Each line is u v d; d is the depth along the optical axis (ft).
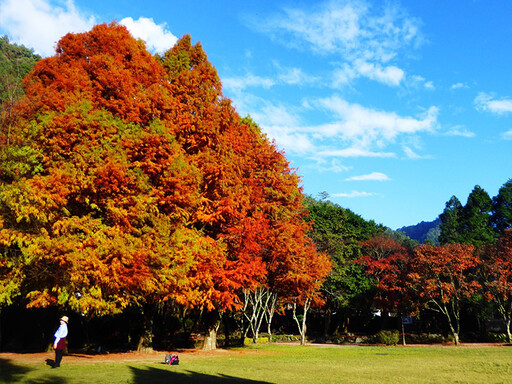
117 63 65.16
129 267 55.31
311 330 180.24
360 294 145.28
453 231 171.94
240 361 58.18
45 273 50.55
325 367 50.44
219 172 65.16
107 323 94.17
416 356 69.77
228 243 72.49
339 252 149.38
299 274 92.63
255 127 94.27
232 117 76.18
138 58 68.54
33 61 72.33
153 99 64.23
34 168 51.67
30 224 50.34
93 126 53.67
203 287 65.92
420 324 157.17
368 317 161.89
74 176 49.85
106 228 52.08
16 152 50.72
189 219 68.13
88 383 32.63
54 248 47.39
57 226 49.24
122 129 56.08
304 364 54.54
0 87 58.34
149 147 57.26
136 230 54.34
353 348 95.45
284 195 84.94
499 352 76.48
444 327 148.66
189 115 67.00
